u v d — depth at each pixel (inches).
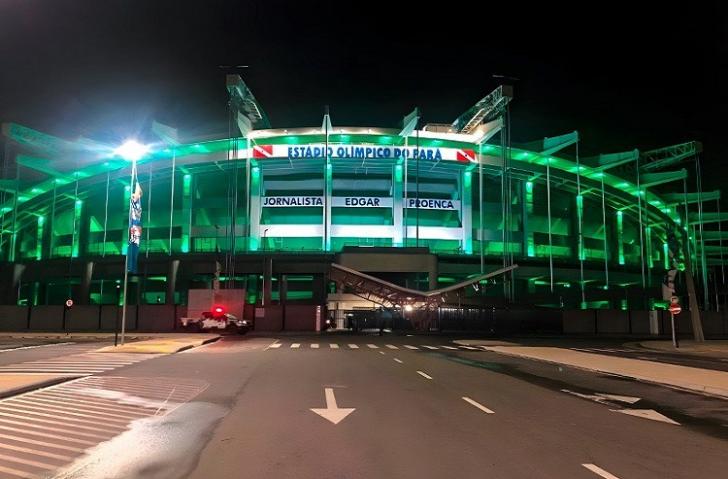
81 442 321.4
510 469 268.5
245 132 2913.4
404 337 1688.0
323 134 2957.7
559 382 609.6
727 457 294.7
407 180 3115.2
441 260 2790.4
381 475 257.8
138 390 527.8
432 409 435.2
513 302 2527.1
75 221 3161.9
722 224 4603.8
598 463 281.0
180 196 3132.4
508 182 2950.3
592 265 3112.7
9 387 501.7
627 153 3090.6
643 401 482.9
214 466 272.4
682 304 3631.9
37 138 2918.3
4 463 277.3
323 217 2955.2
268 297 2591.0
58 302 3176.7
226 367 747.4
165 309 2062.0
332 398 485.4
